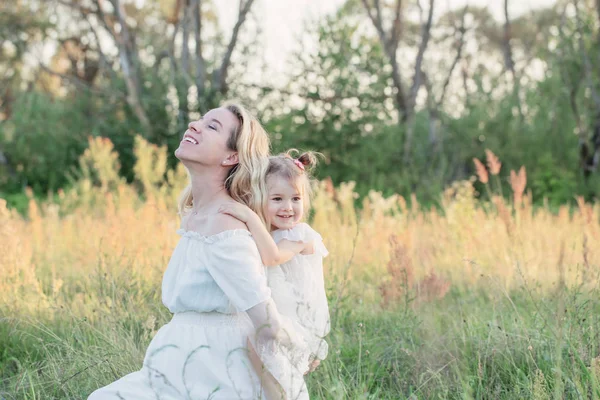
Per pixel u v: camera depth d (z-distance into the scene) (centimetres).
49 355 414
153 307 495
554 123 1950
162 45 2291
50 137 2084
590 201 1673
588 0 2002
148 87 2016
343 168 1742
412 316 472
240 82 1848
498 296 507
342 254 690
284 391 270
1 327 489
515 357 407
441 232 785
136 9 2603
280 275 292
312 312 296
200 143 286
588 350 363
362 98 1755
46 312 521
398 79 1920
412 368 402
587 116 1972
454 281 646
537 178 1784
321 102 1777
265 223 297
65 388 376
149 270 580
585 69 1930
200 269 272
